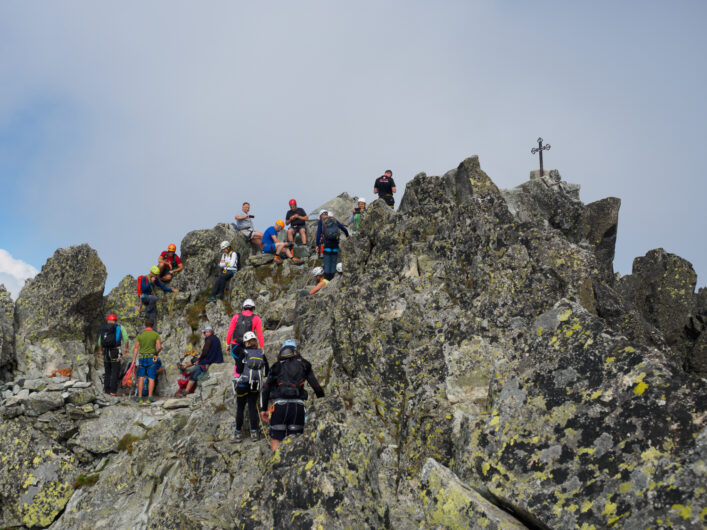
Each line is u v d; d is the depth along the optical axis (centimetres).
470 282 1030
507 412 611
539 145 1764
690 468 450
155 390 1558
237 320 1133
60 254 1684
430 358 902
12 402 1316
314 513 590
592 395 563
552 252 977
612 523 458
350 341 1016
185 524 791
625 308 935
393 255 1295
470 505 543
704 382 507
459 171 1482
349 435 655
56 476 1224
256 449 948
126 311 1752
